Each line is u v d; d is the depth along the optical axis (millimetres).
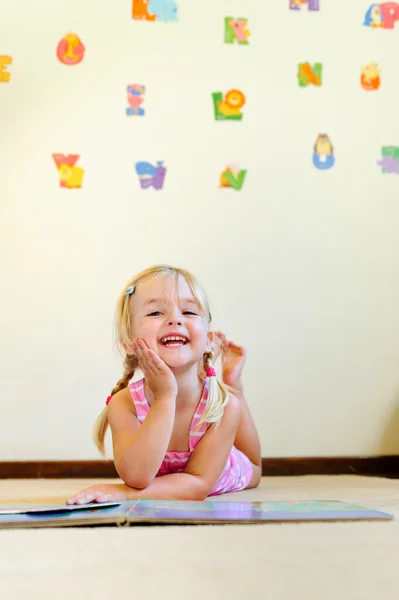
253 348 2078
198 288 1211
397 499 1178
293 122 2180
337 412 2086
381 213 2182
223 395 1227
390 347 2135
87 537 666
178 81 2160
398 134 2215
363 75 2225
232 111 2166
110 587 478
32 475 1940
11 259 2049
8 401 1996
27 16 2139
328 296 2127
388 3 2236
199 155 2139
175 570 525
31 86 2115
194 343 1164
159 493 1056
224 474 1291
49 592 466
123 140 2123
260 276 2109
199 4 2191
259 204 2137
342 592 462
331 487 1500
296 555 575
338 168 2178
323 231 2150
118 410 1198
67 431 1997
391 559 560
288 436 2057
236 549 602
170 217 2105
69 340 2033
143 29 2168
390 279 2160
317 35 2221
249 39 2199
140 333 1165
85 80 2135
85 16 2154
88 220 2082
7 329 2023
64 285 2053
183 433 1200
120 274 2068
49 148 2102
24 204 2074
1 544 631
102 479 1885
